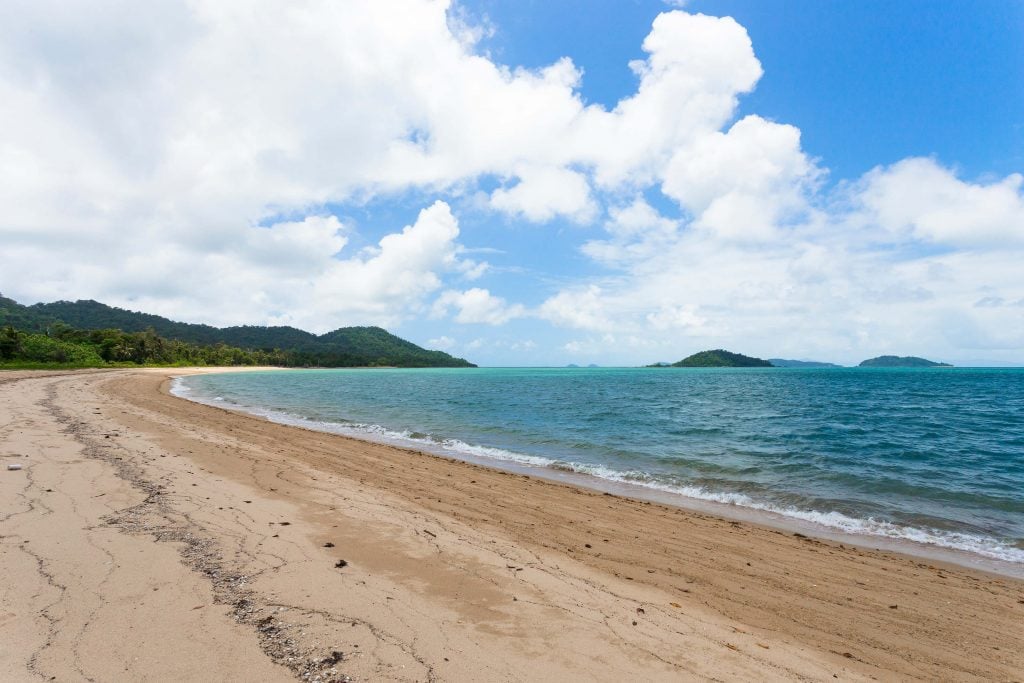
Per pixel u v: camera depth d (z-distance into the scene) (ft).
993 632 18.66
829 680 14.24
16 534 19.06
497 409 107.14
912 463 54.54
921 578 23.82
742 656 14.97
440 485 36.78
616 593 18.97
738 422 87.76
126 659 11.73
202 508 24.25
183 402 96.32
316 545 20.61
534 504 32.99
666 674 13.33
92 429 47.47
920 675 15.34
